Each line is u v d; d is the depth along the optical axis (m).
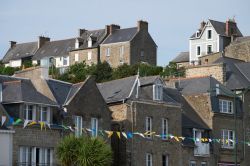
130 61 167.38
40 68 72.12
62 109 69.94
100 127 73.19
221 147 87.50
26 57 191.88
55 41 191.88
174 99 85.31
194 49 180.50
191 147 83.19
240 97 92.50
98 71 144.38
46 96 70.50
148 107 78.31
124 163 75.62
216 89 88.69
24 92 67.12
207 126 87.06
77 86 73.62
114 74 143.12
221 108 89.00
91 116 72.44
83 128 70.25
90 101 72.56
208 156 85.31
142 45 170.00
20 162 65.19
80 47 178.12
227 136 88.88
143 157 77.06
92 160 65.31
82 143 65.94
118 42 170.12
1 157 63.72
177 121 81.31
